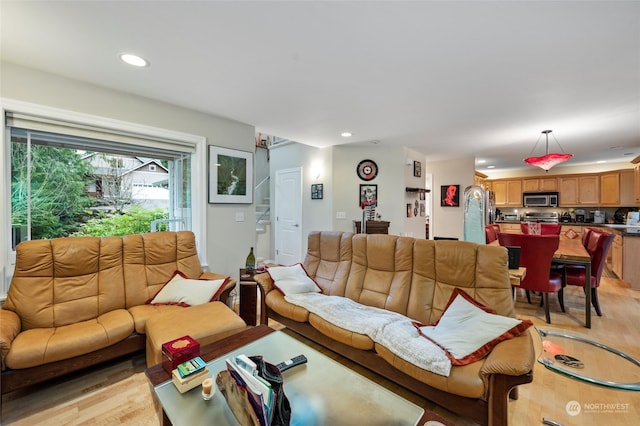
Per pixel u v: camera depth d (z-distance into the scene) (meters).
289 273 2.83
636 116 3.22
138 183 3.15
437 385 1.53
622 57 1.97
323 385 1.42
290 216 5.65
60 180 2.63
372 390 1.38
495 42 1.82
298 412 1.25
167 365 1.48
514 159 6.20
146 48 1.92
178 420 1.19
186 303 2.42
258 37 1.79
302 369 1.54
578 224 6.53
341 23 1.64
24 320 1.96
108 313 2.23
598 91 2.55
